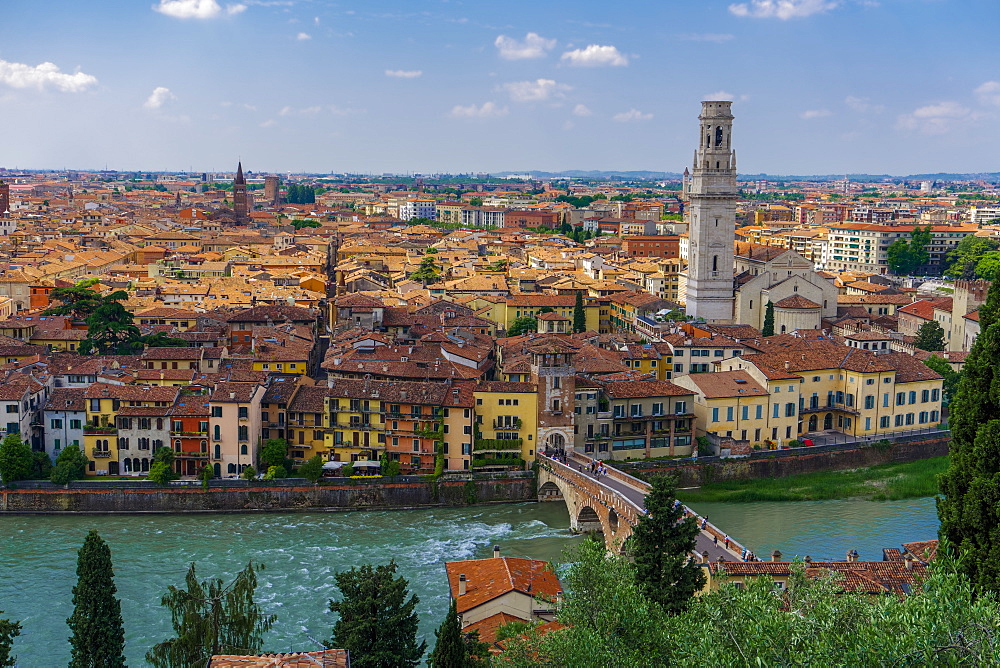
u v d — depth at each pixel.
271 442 196.62
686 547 117.06
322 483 191.88
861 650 63.09
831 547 167.00
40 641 135.50
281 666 77.50
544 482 194.88
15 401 191.00
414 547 171.50
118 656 114.56
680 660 73.19
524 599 123.38
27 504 185.88
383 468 196.88
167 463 191.12
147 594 149.62
